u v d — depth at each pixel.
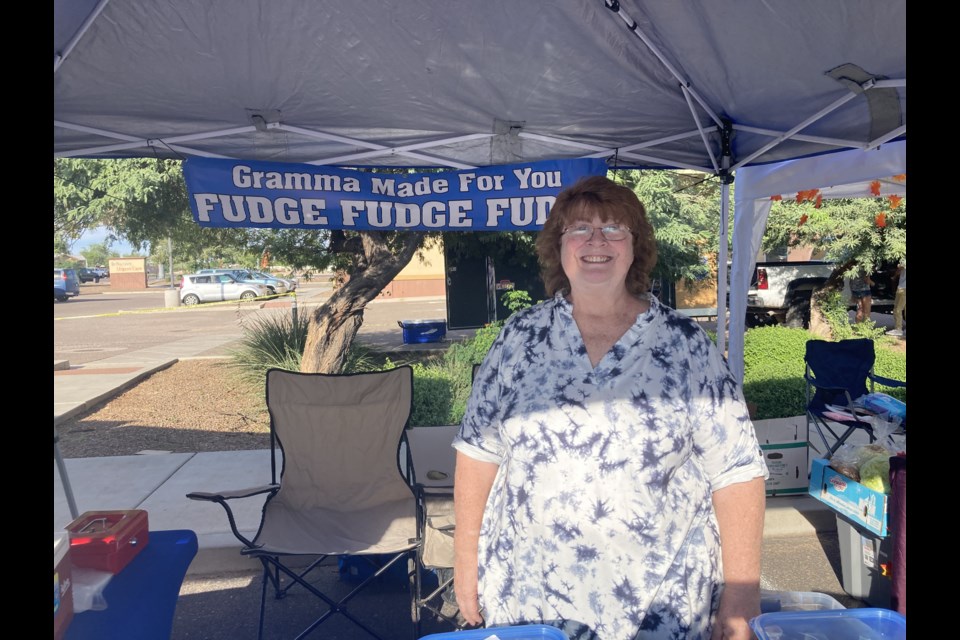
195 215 4.34
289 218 4.52
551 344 1.76
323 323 8.80
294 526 3.41
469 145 4.71
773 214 11.79
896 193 5.37
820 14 2.82
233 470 5.77
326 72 3.50
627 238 1.75
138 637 1.76
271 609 3.68
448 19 3.06
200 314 23.72
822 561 4.14
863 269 12.27
